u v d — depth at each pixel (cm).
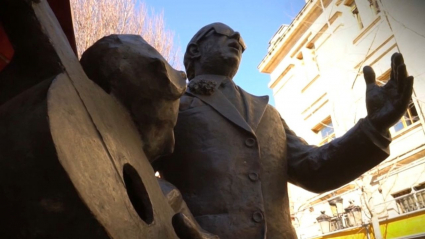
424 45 976
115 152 93
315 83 1516
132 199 102
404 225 1036
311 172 196
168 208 114
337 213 1230
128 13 1002
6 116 78
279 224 180
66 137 75
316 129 1506
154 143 123
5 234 74
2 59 223
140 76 116
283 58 1775
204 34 224
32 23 88
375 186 1125
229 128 187
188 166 182
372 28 1225
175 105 125
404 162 1098
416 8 1004
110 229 76
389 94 180
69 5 208
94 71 117
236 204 170
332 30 1434
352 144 184
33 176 71
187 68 228
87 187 75
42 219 72
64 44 96
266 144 195
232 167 176
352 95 1278
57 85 81
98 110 96
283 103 1742
